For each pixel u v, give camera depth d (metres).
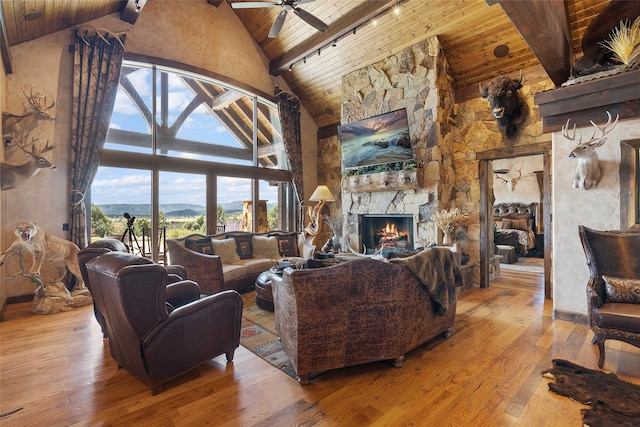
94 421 1.83
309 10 5.38
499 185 9.32
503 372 2.34
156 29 5.49
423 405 1.96
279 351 2.75
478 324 3.33
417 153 5.15
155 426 1.78
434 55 4.93
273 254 5.42
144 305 2.02
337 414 1.88
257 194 6.91
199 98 6.17
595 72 3.27
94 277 2.22
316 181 7.89
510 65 4.78
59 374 2.36
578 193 3.30
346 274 2.18
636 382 2.18
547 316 3.57
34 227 3.69
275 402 2.01
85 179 4.62
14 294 4.19
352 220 6.20
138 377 2.17
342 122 6.37
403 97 5.34
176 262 4.32
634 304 2.49
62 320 3.54
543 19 2.47
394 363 2.43
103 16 4.92
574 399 1.98
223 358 2.63
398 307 2.36
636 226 2.89
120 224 5.12
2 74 3.87
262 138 7.11
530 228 8.43
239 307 2.56
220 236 5.20
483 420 1.81
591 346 2.76
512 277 5.70
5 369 2.44
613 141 3.09
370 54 5.69
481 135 5.06
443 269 2.82
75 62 4.57
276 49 6.73
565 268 3.40
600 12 3.44
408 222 5.56
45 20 4.14
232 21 6.51
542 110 3.46
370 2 4.87
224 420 1.83
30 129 3.98
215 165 6.22
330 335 2.21
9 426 1.79
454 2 4.42
